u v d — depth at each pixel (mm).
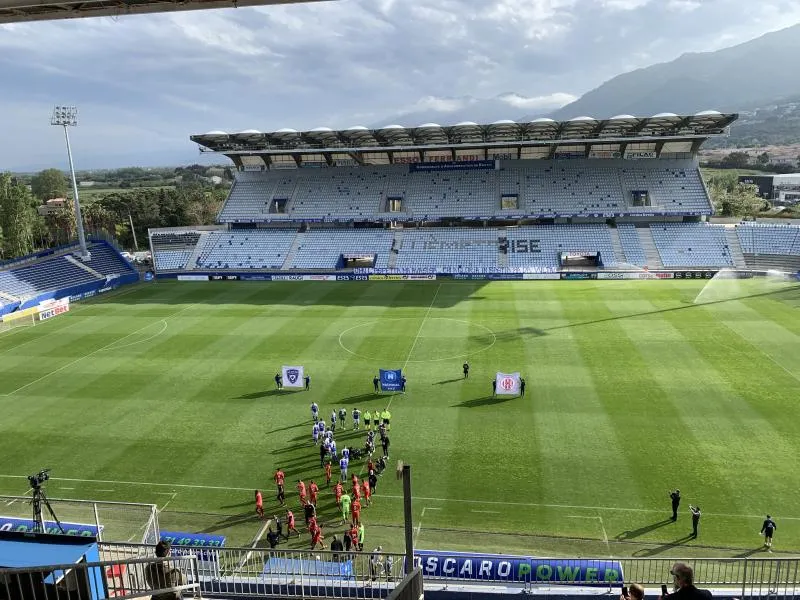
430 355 47781
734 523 25094
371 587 15898
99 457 32844
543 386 40406
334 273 82312
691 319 54906
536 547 24234
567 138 86812
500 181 93062
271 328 57312
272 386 42312
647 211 85125
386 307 64625
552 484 28641
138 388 42688
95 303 71312
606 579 20672
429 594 19250
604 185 89562
